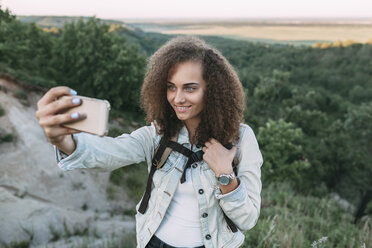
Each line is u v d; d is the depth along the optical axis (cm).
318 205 730
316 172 2448
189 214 124
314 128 5034
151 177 127
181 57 110
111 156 108
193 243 123
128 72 2628
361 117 3098
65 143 94
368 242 356
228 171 108
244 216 112
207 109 115
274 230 342
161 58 115
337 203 931
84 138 103
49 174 1048
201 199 121
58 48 2683
